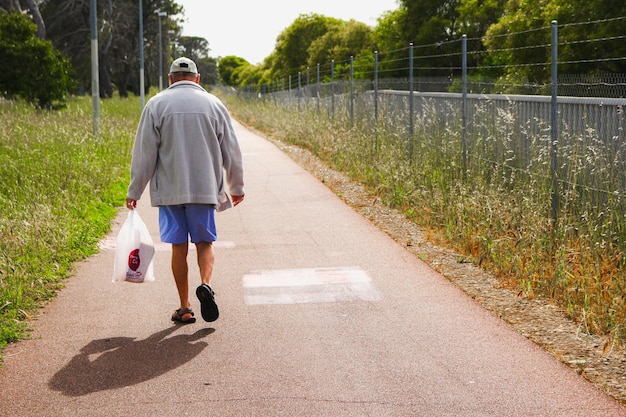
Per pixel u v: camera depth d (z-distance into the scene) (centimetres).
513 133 1084
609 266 754
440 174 1223
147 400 491
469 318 655
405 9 4825
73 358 570
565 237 821
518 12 2594
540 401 481
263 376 530
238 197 687
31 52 3378
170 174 632
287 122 2919
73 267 855
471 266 832
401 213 1169
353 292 744
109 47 6919
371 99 2042
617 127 874
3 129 1947
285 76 8181
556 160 918
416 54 4716
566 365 543
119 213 1238
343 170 1697
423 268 834
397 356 566
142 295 742
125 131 2261
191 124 633
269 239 1009
